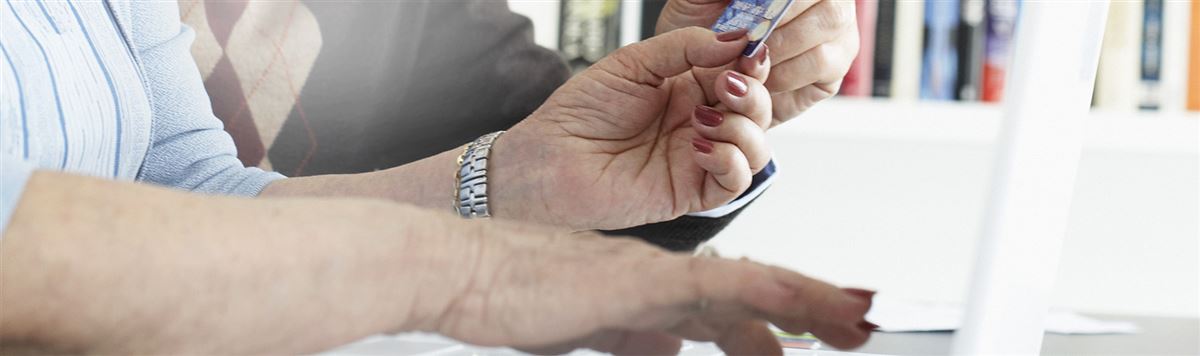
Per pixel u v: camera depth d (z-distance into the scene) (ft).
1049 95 2.03
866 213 5.94
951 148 5.84
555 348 1.96
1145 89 5.50
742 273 2.03
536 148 3.20
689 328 1.93
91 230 1.74
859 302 2.01
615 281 2.00
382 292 1.88
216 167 3.41
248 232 1.83
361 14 4.22
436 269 1.96
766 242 6.01
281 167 4.21
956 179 5.86
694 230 3.34
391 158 4.22
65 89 2.71
